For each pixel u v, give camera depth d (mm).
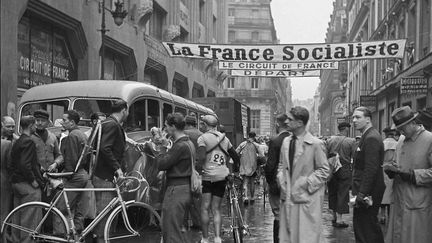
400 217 6113
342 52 19172
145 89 12492
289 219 6047
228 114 23859
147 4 26406
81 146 8086
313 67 21422
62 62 18906
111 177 7551
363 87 47656
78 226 7520
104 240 7055
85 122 11445
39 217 7281
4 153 7863
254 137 15414
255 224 11531
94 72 20531
